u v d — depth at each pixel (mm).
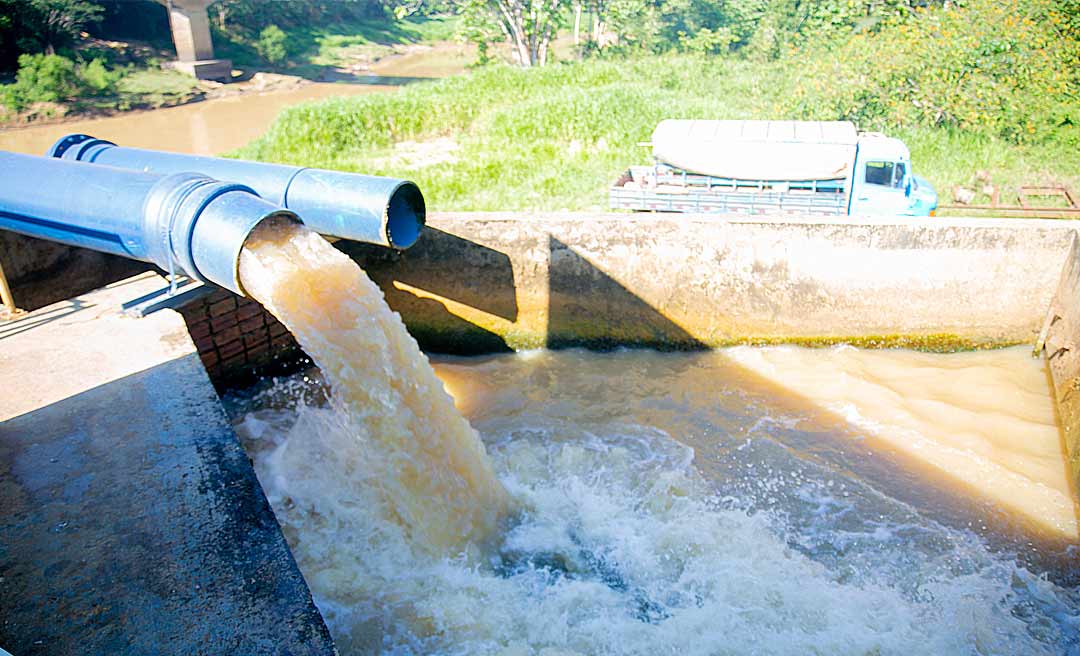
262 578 3949
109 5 32406
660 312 8617
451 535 5781
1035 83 15031
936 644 5102
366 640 5105
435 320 8945
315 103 19016
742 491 6516
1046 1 15922
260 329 8094
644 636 5188
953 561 5777
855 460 6824
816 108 16453
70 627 3680
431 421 5773
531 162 14594
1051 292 8039
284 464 7008
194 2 29922
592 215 8438
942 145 14383
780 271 8289
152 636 3633
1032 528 6062
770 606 5418
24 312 6852
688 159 10391
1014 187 12312
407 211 7523
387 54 38438
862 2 20625
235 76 31766
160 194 5512
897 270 8156
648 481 6652
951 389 7699
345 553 5887
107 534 4215
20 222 6363
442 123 18234
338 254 5598
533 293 8703
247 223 5129
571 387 8133
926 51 15938
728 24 26000
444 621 5266
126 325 6371
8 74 27734
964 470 6641
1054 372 7645
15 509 4375
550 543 6016
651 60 23922
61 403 5305
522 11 25812
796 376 8078
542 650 5059
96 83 26969
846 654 5035
